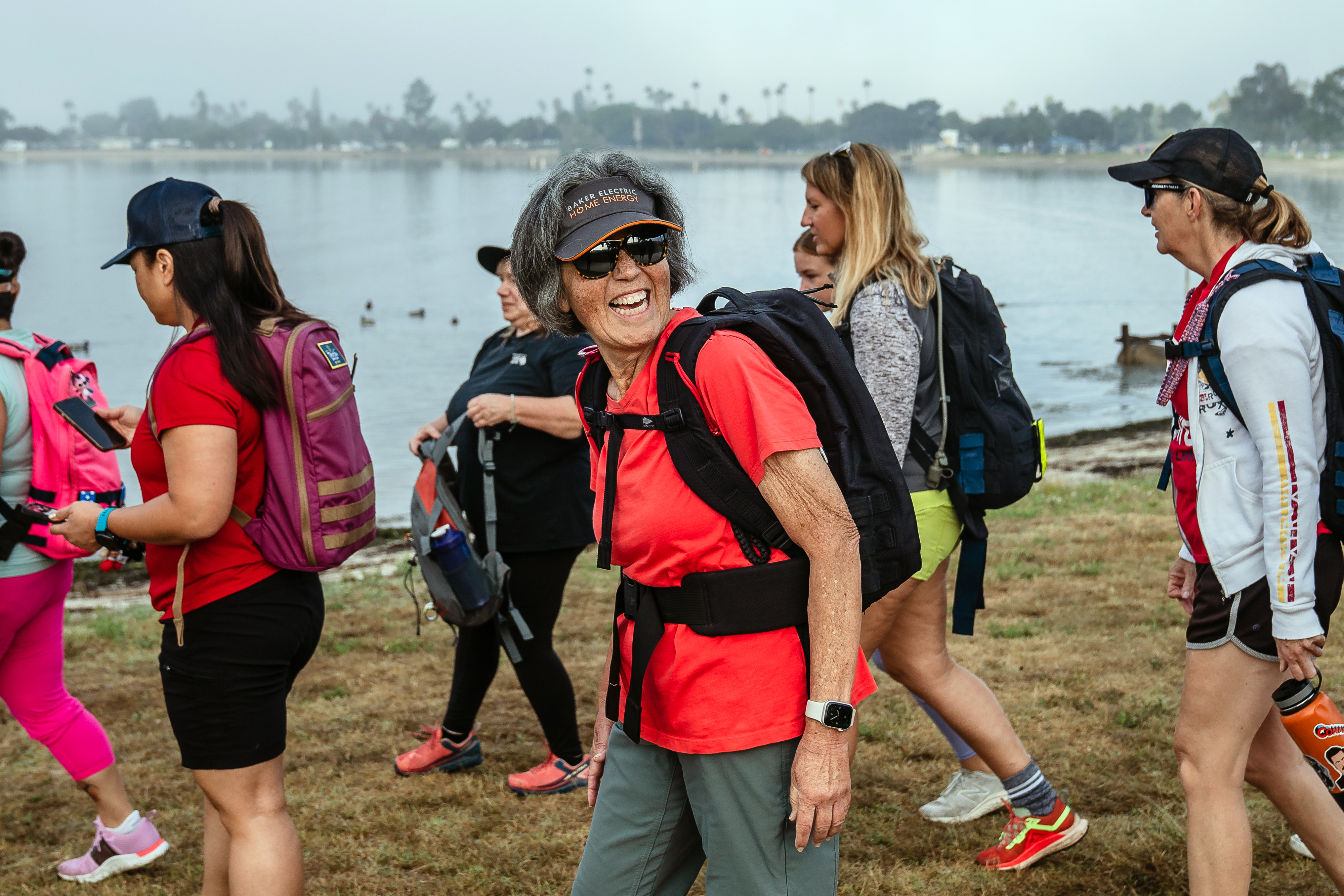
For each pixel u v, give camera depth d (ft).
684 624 6.88
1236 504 8.50
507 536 12.99
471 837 12.37
